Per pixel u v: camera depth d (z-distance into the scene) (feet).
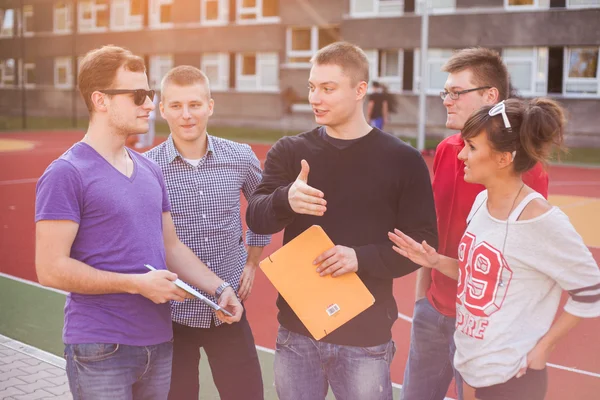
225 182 12.83
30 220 38.52
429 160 68.74
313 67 10.69
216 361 12.82
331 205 10.78
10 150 80.38
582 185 55.11
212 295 11.28
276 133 114.52
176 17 141.69
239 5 132.46
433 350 12.29
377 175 10.64
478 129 9.38
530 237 9.09
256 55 132.16
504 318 9.25
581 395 16.43
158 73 147.43
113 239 9.70
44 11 167.22
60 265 9.25
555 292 9.29
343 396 10.87
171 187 12.53
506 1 102.32
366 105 100.37
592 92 98.63
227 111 135.44
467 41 105.19
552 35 99.50
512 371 9.19
